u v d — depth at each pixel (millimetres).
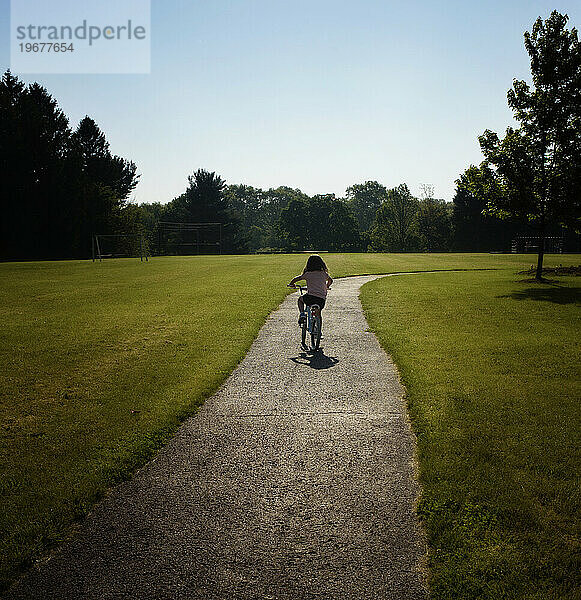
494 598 3125
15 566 3516
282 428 5918
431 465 4812
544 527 3807
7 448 5449
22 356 9375
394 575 3412
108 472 4836
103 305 15781
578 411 6172
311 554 3645
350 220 102312
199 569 3510
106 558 3637
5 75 59469
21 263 42281
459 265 34344
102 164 73062
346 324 12391
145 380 7770
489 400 6570
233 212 95750
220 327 11859
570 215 21891
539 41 21906
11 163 54938
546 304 15141
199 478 4777
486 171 23000
